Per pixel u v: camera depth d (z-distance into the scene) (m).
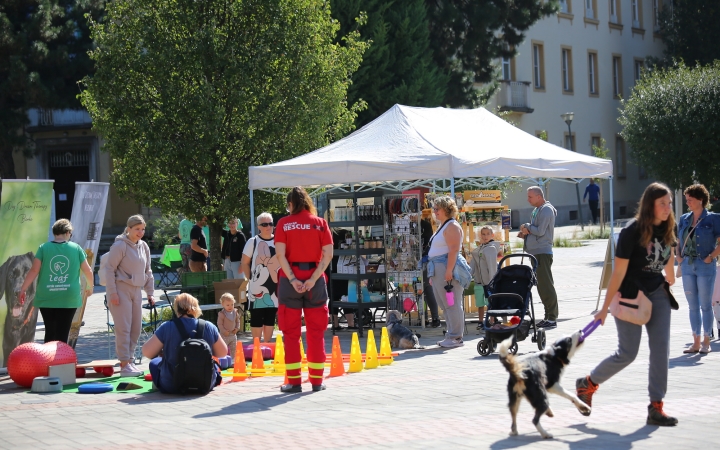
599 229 37.22
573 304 16.83
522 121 46.44
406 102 28.56
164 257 24.53
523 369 6.68
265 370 10.69
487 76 35.03
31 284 11.17
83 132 37.31
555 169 14.30
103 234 35.78
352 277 13.78
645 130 28.27
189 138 16.81
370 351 10.65
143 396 9.28
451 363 10.70
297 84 17.12
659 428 6.79
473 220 15.29
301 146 17.19
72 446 6.90
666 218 6.82
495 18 33.16
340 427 7.27
